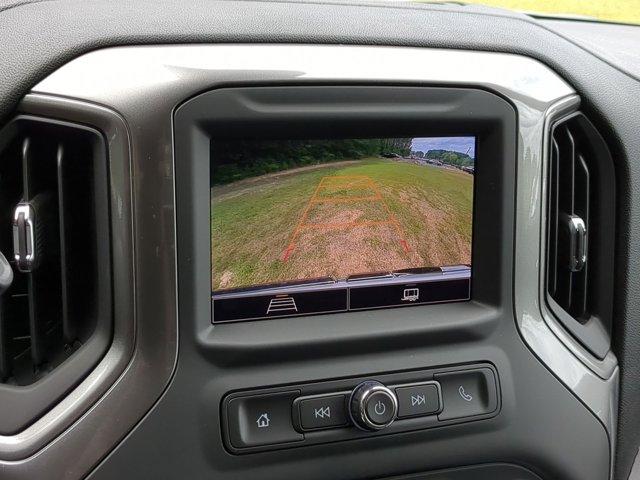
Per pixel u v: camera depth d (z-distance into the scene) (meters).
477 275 0.29
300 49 0.26
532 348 0.30
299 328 0.27
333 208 0.27
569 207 0.31
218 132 0.25
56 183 0.25
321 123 0.26
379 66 0.26
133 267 0.24
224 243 0.26
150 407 0.25
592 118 0.31
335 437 0.27
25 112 0.23
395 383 0.28
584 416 0.31
